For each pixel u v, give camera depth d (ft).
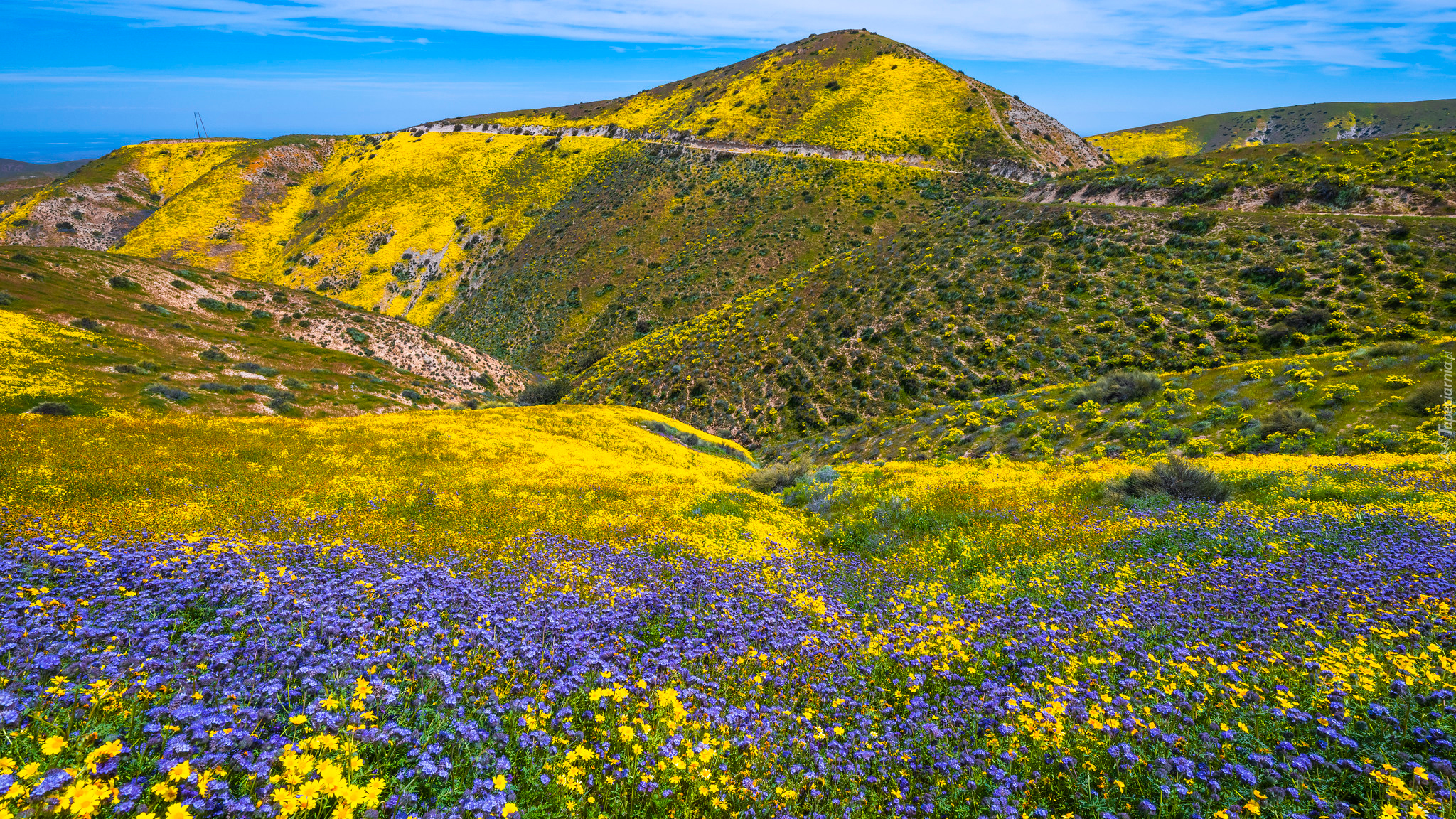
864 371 220.64
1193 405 119.85
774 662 20.48
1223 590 26.68
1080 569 34.40
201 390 173.27
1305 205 237.04
